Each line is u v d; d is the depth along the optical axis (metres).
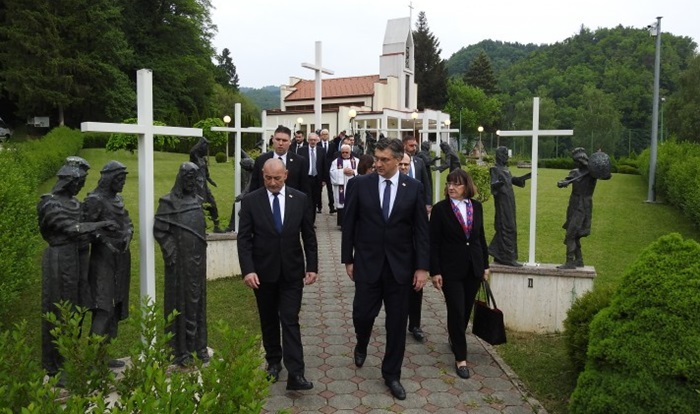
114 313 4.04
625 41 70.50
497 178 6.12
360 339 4.79
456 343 4.76
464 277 4.77
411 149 8.00
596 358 3.72
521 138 46.81
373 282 4.48
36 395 2.15
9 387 2.30
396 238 4.44
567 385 4.60
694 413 3.29
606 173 5.55
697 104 38.56
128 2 37.66
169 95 38.69
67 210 3.60
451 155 9.59
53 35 32.28
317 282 7.89
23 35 31.39
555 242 10.94
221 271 7.87
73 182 3.62
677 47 67.50
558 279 5.88
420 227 4.48
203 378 2.36
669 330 3.44
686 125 38.34
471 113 54.50
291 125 29.17
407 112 32.84
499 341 4.89
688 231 12.05
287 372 4.70
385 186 4.52
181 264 4.18
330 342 5.51
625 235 11.66
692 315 3.43
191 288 4.21
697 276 3.54
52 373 3.61
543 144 46.19
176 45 40.31
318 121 16.94
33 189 10.72
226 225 11.71
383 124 30.62
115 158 24.95
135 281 7.61
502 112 66.94
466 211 4.80
